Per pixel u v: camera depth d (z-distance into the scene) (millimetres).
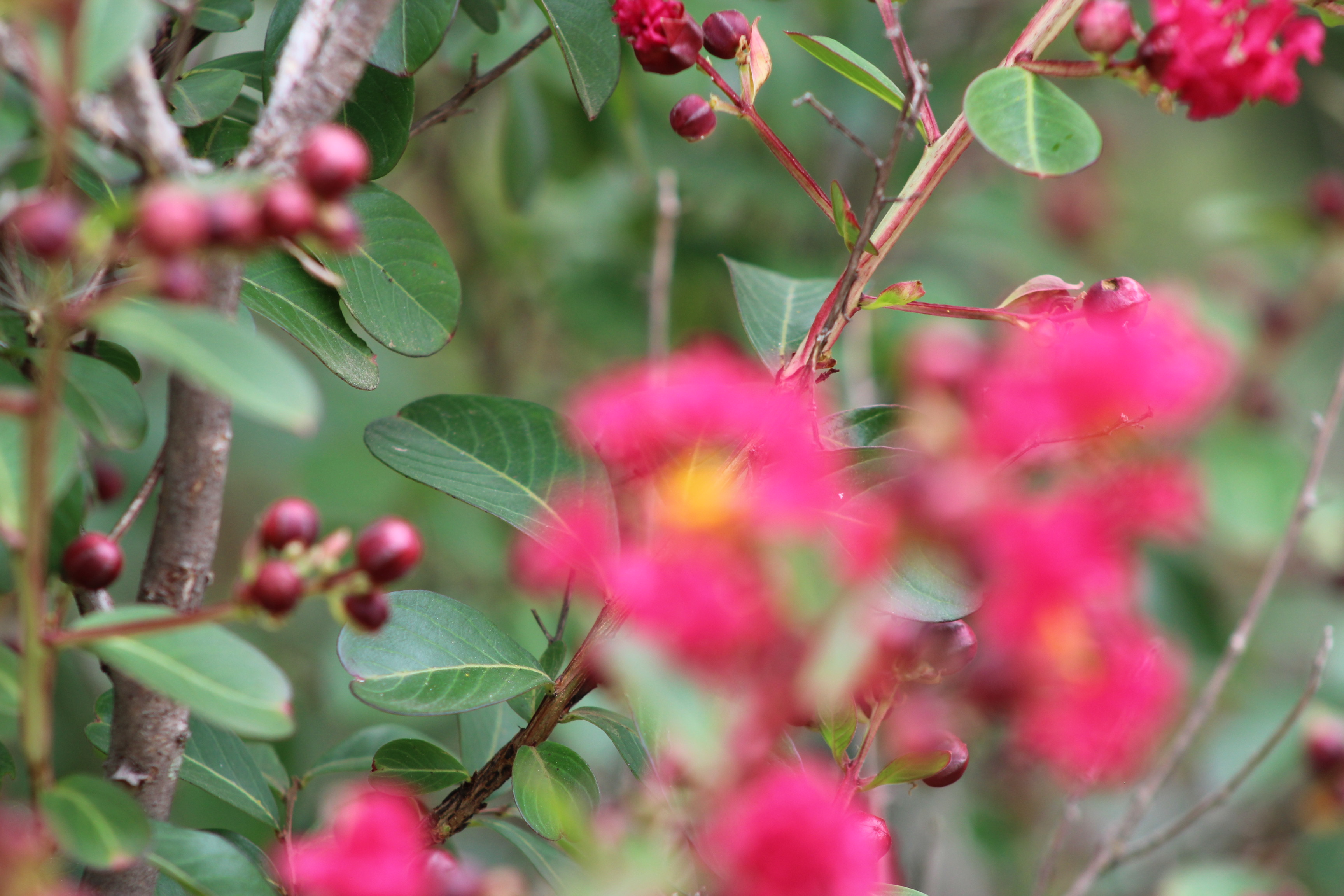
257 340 798
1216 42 847
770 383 917
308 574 816
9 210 829
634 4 888
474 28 1096
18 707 820
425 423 902
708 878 870
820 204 889
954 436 818
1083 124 856
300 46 836
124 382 847
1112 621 839
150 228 788
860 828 856
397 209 907
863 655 805
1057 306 873
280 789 942
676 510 824
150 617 818
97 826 812
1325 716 1075
